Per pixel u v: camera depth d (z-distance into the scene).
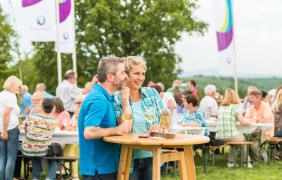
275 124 12.52
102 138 4.65
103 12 34.75
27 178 9.84
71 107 12.88
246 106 14.50
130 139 4.50
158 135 4.75
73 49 15.27
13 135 8.53
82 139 4.75
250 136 11.75
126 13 36.53
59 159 8.62
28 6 13.88
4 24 38.53
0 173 8.58
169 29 35.88
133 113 5.18
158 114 5.32
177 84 16.28
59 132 9.02
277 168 11.35
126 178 4.75
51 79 37.59
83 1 35.97
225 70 17.23
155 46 36.03
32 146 8.59
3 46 38.78
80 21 36.38
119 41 36.03
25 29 13.89
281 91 12.70
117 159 4.82
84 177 4.75
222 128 11.12
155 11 36.03
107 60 4.79
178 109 12.95
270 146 12.22
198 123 10.74
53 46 37.16
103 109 4.64
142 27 36.19
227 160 12.57
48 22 13.94
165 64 36.44
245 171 10.88
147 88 5.38
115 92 5.02
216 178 10.05
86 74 37.41
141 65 5.18
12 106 8.45
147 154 5.23
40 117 8.61
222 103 11.28
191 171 4.87
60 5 15.13
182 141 4.50
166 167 10.00
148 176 5.29
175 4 36.28
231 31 17.17
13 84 8.51
